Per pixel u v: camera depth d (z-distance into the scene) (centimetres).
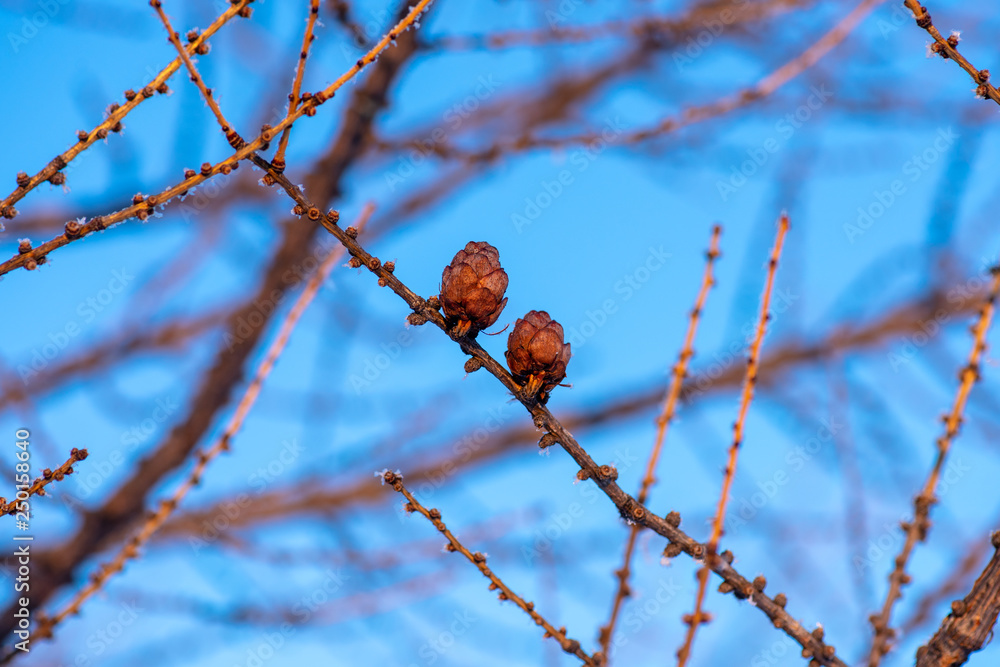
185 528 489
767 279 176
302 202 148
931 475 143
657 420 183
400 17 352
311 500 590
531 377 153
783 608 162
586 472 157
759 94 330
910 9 157
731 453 166
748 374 171
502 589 163
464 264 154
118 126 147
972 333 148
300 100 145
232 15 148
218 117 143
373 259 152
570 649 165
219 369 389
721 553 163
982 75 155
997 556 162
